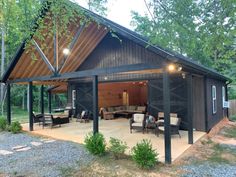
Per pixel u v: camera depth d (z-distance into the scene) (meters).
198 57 16.61
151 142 7.80
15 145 8.34
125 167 5.72
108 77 12.56
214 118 11.55
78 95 15.19
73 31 8.66
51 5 5.13
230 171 5.43
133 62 8.90
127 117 14.67
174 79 10.37
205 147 7.58
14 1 5.11
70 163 6.18
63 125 12.22
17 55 10.04
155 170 5.49
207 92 10.25
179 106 10.23
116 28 6.82
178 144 7.58
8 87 12.07
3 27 5.90
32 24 5.87
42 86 15.27
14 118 18.05
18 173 5.55
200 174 5.24
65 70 11.50
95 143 6.73
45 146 8.06
